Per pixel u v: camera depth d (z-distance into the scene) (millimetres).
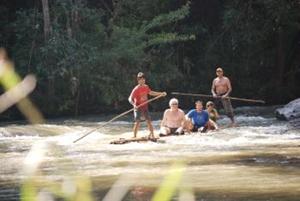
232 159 12438
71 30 30922
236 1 35156
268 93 35281
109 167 11500
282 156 12836
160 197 1497
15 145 16406
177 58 34812
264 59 35656
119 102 32156
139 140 16781
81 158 13102
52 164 11469
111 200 1700
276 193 8492
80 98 31172
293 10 34125
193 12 36594
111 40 31891
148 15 35031
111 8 35281
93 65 30438
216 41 35531
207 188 8922
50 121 26062
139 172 10703
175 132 18375
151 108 32938
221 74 22266
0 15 32188
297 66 36188
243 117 25141
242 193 8500
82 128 21641
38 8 32594
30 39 30547
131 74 32062
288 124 21031
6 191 9055
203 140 16781
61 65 29594
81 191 1629
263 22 34844
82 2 32750
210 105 19500
